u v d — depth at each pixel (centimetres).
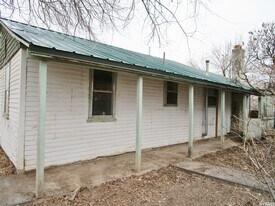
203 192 385
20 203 315
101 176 443
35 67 465
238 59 975
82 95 545
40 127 337
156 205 333
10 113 553
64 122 512
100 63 402
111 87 609
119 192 375
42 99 338
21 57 447
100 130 583
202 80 645
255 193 374
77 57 368
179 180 445
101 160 566
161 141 761
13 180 403
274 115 1026
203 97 955
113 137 614
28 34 445
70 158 524
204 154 657
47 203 325
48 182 401
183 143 844
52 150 494
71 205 322
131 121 662
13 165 483
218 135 1034
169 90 796
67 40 543
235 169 506
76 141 535
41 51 327
